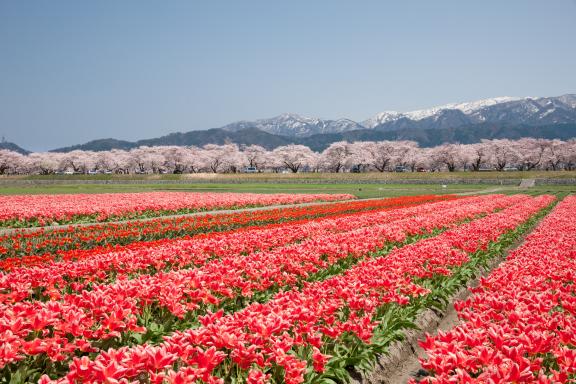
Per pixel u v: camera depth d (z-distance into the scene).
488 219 19.80
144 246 13.59
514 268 9.65
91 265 9.25
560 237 15.44
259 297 8.94
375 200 39.69
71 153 158.50
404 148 135.75
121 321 5.82
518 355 4.86
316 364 5.43
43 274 8.32
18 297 7.21
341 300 7.64
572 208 30.19
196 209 32.81
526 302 7.12
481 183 83.75
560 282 8.91
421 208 28.66
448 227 20.31
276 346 5.28
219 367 5.50
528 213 24.67
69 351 5.50
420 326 8.85
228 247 13.32
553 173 87.56
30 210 25.30
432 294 9.73
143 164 150.12
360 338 6.26
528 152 125.88
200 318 5.67
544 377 4.55
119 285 6.86
